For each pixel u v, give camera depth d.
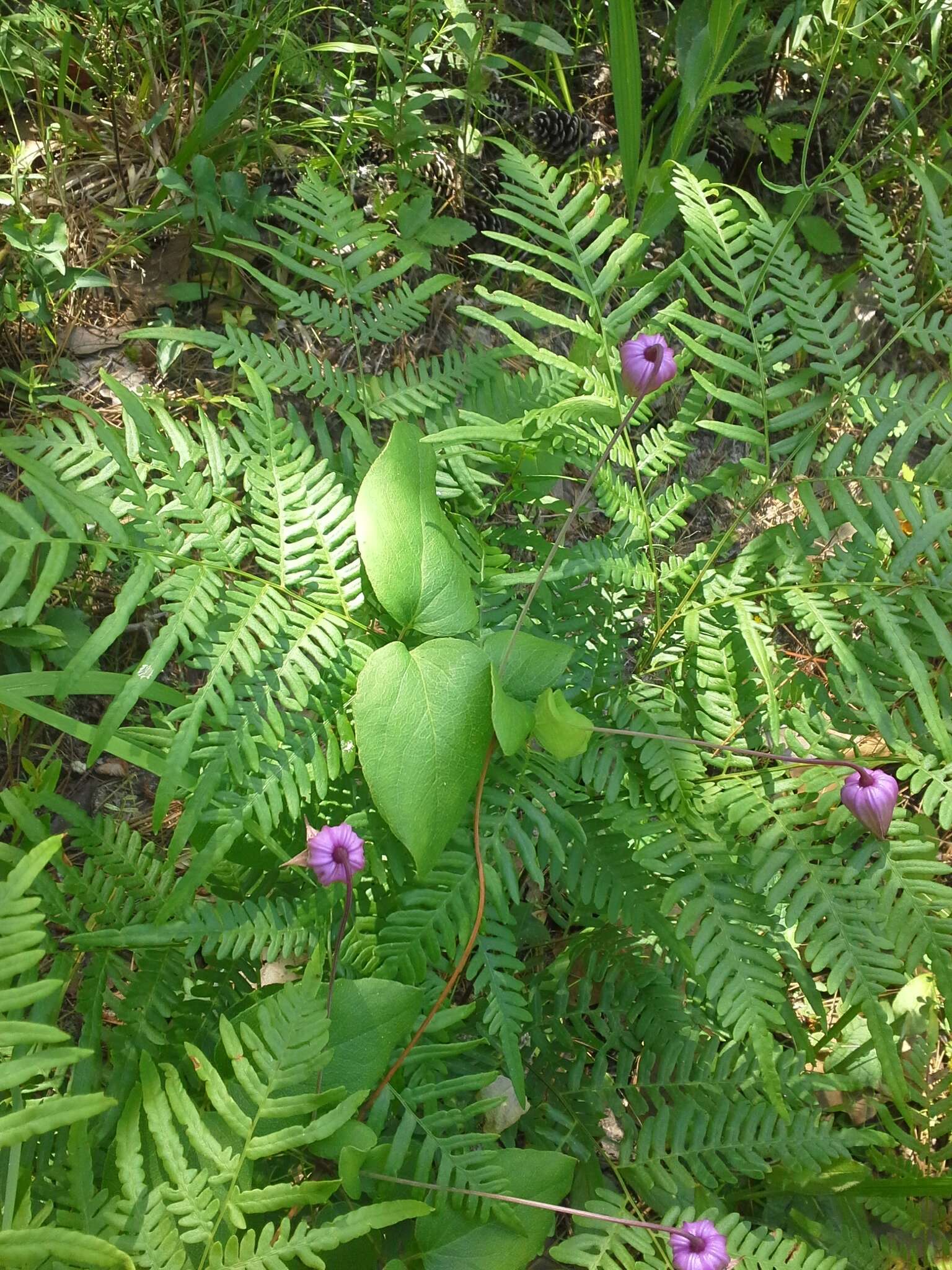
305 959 0.54
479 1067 0.55
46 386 0.69
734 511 0.84
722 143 0.95
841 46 1.01
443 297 0.84
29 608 0.39
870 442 0.51
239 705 0.44
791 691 0.52
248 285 0.79
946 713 0.51
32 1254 0.34
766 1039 0.46
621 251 0.57
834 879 0.49
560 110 0.92
